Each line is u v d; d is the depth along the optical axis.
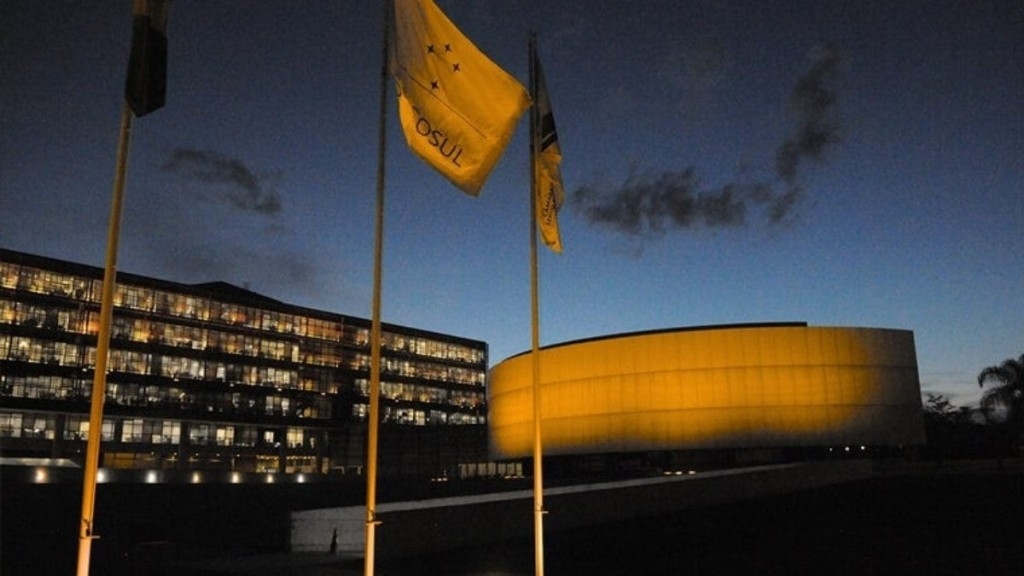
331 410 135.75
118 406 109.00
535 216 18.06
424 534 25.56
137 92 11.87
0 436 98.50
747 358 77.44
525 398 92.50
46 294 103.69
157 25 12.20
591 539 28.77
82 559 10.89
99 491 50.06
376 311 14.67
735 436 76.25
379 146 15.06
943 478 57.28
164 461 114.56
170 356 116.00
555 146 18.66
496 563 23.28
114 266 11.62
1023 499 39.34
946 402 103.81
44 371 101.94
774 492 46.94
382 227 14.86
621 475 79.44
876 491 46.94
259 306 129.12
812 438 75.12
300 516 26.00
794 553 25.06
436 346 157.75
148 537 32.03
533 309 17.78
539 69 18.73
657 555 25.02
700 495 40.69
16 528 39.28
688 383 78.75
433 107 14.87
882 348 78.06
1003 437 83.56
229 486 59.22
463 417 159.38
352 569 21.50
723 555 24.95
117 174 11.80
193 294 120.62
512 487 72.81
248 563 22.69
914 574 20.89
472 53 15.38
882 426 76.19
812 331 77.44
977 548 25.11
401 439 123.50
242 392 124.19
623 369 82.19
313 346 136.00
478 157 15.26
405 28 14.87
